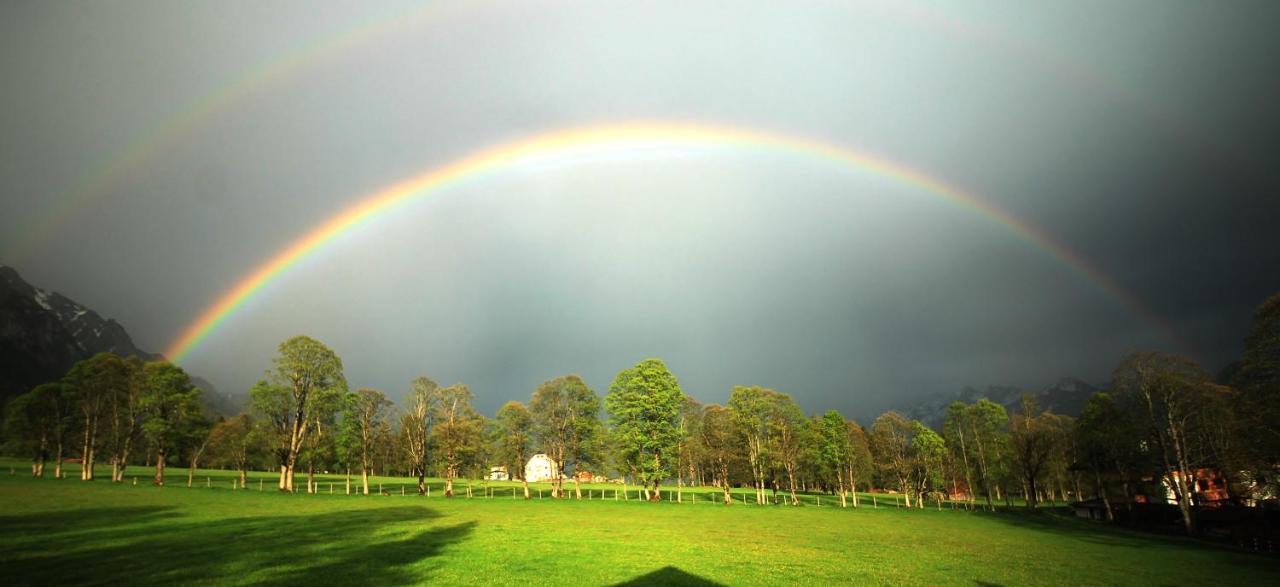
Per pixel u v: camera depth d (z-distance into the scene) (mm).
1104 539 61031
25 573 25828
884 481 144125
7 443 94438
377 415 103312
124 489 73250
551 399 106688
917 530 64062
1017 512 103812
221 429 120750
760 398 109625
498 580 28703
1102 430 84562
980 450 111875
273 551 33594
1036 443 102625
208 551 32719
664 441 103438
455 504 79375
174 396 90875
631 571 32156
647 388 102938
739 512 83312
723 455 108812
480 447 101500
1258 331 52344
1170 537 65188
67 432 96000
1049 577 36094
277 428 94625
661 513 76125
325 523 48969
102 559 29312
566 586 27953
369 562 31594
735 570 33844
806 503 116438
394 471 165000
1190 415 68625
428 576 28812
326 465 101062
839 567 36406
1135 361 73500
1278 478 54625
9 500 53250
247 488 94562
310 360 96875
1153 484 94938
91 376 91062
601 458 105688
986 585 32562
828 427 113812
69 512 47188
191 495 70062
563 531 50062
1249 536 56688
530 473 161000
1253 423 52719
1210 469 72938
